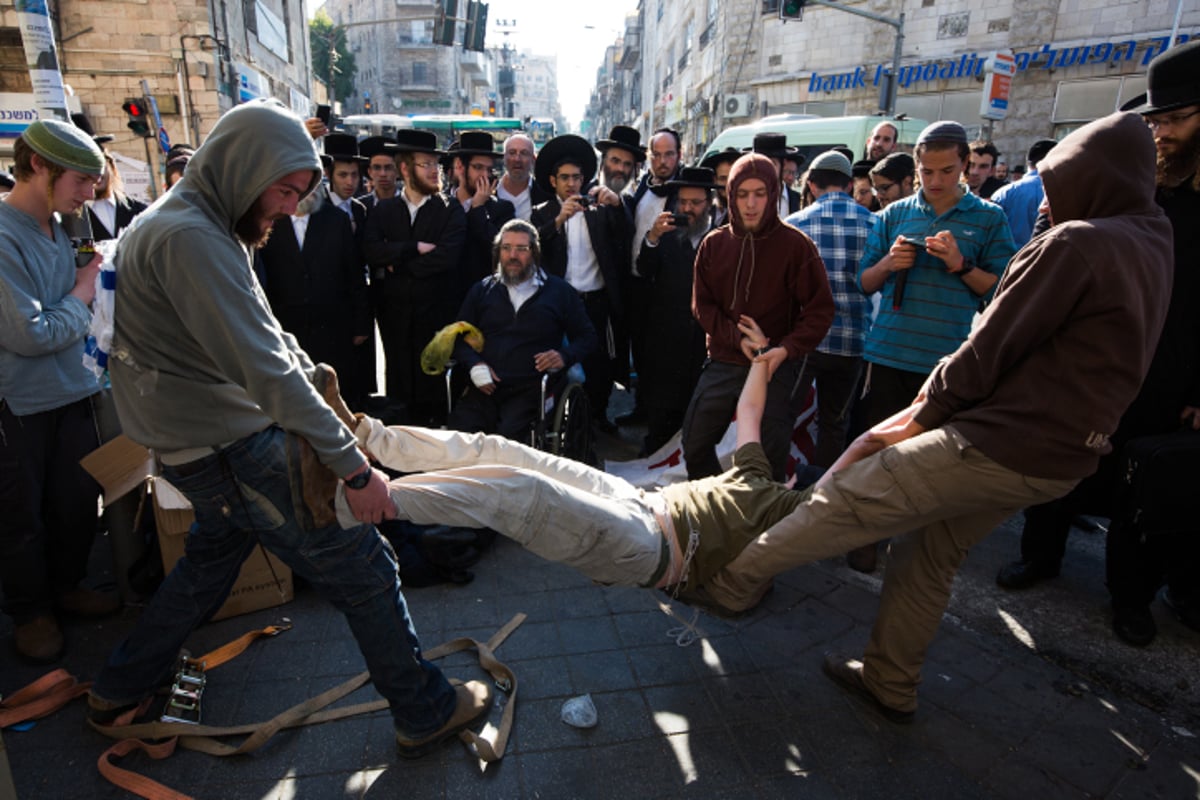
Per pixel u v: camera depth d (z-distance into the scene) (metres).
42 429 2.59
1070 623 3.00
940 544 2.20
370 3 59.53
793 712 2.41
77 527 2.76
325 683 2.51
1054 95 16.52
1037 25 16.47
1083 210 1.92
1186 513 2.60
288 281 4.07
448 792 2.06
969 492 1.96
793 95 21.17
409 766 2.15
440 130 22.06
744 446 2.59
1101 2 15.67
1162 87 2.67
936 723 2.38
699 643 2.77
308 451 1.83
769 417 3.22
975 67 17.38
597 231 4.88
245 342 1.68
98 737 2.26
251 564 2.85
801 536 2.19
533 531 2.09
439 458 2.26
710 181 4.56
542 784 2.10
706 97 26.02
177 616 2.22
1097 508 3.07
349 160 5.30
